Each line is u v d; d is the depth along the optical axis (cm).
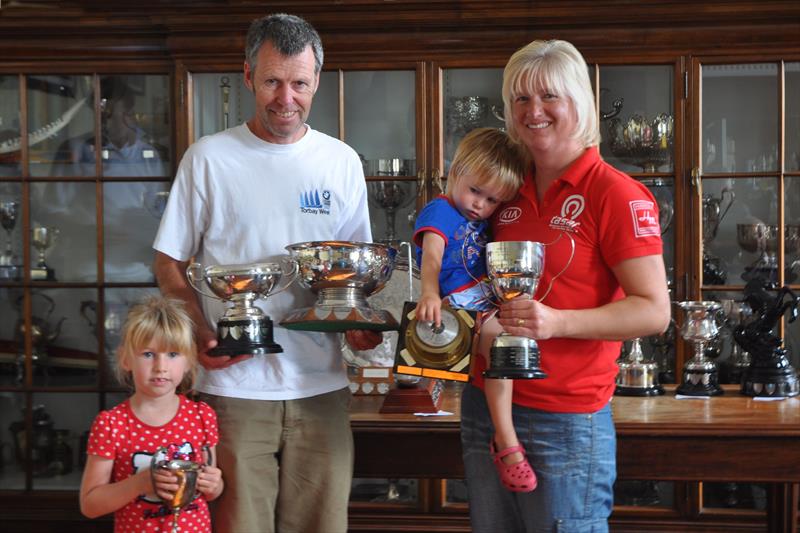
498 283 169
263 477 198
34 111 334
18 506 331
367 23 316
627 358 262
